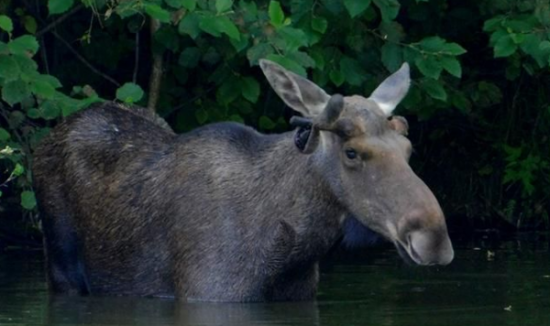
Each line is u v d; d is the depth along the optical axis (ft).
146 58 72.08
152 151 52.95
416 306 47.65
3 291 53.52
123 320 45.14
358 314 45.91
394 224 44.14
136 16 65.10
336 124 45.78
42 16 71.41
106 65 70.54
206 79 68.59
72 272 53.88
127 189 52.49
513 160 76.84
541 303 47.96
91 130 54.44
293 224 48.21
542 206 77.41
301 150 47.26
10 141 59.98
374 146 45.32
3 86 56.54
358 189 45.68
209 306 48.08
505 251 65.41
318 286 53.21
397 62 63.00
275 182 49.01
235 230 49.32
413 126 78.89
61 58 71.92
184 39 65.87
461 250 65.82
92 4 60.54
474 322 43.88
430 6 69.51
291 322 44.24
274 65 48.34
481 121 78.43
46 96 56.49
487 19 68.03
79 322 44.73
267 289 49.03
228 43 62.13
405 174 44.57
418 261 42.86
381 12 61.16
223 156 50.83
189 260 49.98
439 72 62.13
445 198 78.84
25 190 62.64
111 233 52.65
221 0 58.29
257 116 71.15
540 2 63.93
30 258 64.28
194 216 50.19
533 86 78.23
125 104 57.26
